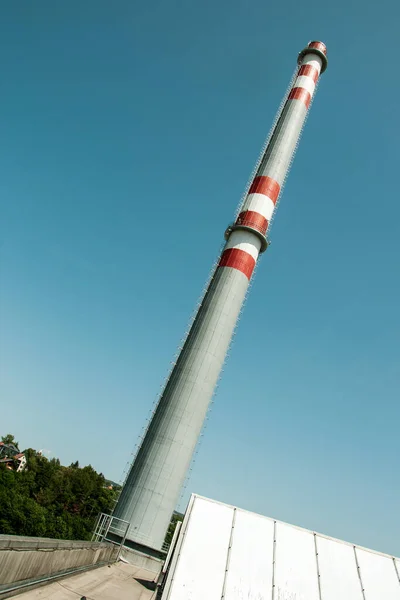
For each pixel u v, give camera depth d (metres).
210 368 35.88
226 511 13.01
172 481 32.28
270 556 11.91
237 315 38.84
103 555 20.53
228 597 10.55
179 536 11.91
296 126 49.34
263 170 45.94
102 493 119.25
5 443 180.38
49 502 101.62
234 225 42.12
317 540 12.91
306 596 11.09
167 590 10.43
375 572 12.30
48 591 11.91
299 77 54.03
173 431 33.53
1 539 9.18
